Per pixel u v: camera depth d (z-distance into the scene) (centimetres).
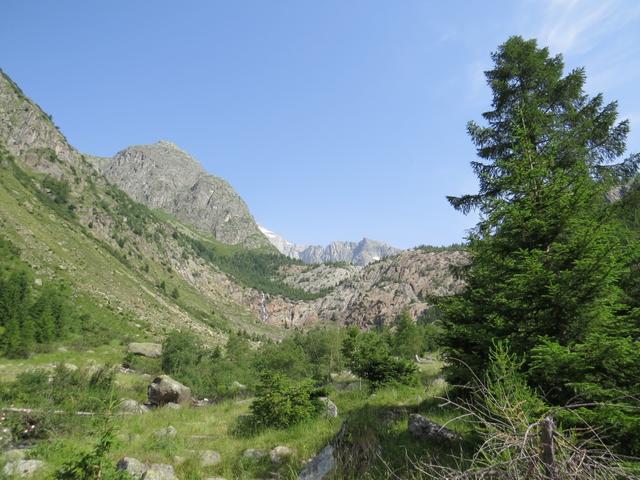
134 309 10819
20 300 5834
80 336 6406
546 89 1362
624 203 955
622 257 600
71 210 16850
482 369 707
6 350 4631
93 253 13238
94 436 1127
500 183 802
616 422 457
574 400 544
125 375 3791
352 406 1427
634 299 722
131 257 18462
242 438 1152
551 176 752
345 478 651
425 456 641
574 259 637
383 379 1748
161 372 4116
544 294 620
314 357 5675
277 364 4366
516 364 555
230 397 3300
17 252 8712
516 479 279
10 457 955
